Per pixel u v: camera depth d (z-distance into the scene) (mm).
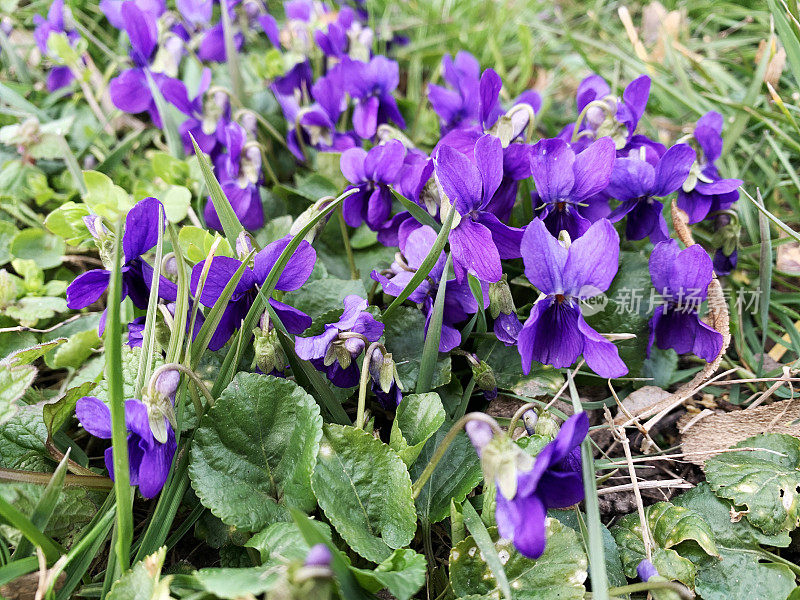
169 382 168
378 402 208
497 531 176
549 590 172
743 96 293
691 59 291
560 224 201
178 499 177
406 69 350
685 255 196
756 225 251
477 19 373
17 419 185
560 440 152
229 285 178
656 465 207
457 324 218
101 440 208
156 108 268
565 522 187
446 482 189
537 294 222
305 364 186
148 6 281
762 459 199
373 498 179
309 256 187
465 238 189
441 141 214
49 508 166
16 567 159
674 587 165
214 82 297
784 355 235
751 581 183
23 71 302
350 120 285
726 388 224
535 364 212
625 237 234
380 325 187
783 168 272
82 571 168
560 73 344
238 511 174
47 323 228
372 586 165
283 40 288
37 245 241
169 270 192
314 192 250
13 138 253
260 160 233
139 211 176
